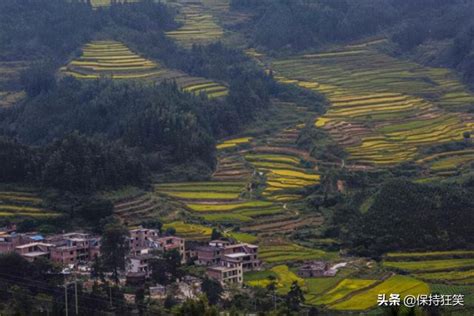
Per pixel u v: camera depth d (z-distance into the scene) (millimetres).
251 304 160750
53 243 186750
